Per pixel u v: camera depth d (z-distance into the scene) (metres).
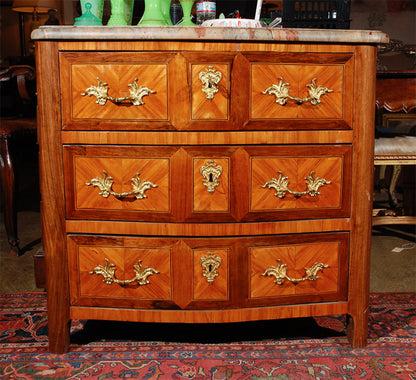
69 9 4.87
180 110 1.18
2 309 1.59
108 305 1.27
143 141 1.19
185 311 1.26
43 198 1.23
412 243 2.31
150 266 1.25
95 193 1.23
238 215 1.22
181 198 1.21
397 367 1.23
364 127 1.23
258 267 1.25
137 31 1.14
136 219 1.23
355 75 1.22
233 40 1.15
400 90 2.03
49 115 1.20
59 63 1.18
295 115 1.21
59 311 1.28
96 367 1.23
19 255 2.13
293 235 1.25
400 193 3.05
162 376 1.19
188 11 1.48
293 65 1.19
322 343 1.37
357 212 1.27
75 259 1.26
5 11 5.03
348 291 1.31
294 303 1.29
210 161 1.20
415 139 2.19
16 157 2.13
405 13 3.78
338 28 1.40
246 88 1.18
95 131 1.20
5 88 2.28
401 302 1.64
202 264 1.24
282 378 1.18
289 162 1.22
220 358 1.28
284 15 1.39
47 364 1.25
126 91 1.18
